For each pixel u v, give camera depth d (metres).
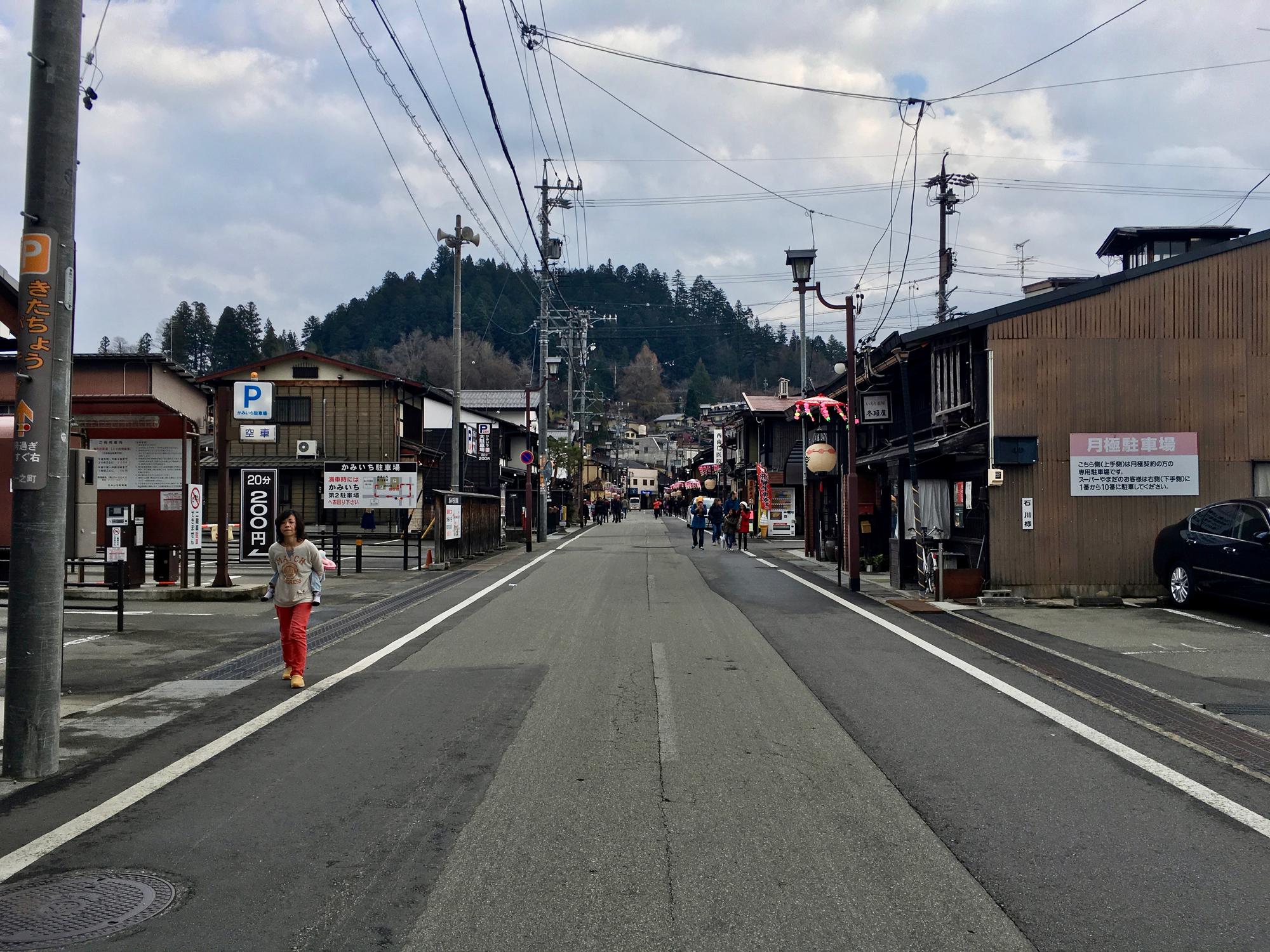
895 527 17.42
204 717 7.49
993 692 8.35
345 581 19.44
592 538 39.88
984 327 15.22
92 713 7.65
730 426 51.12
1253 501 12.77
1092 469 15.02
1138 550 15.02
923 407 19.62
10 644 5.96
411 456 36.94
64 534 6.16
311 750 6.48
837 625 12.63
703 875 4.34
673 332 137.00
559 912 3.96
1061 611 14.05
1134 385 15.12
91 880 4.32
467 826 4.97
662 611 14.04
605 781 5.75
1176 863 4.49
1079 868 4.44
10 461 15.15
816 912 3.96
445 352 83.38
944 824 5.02
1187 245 23.69
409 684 8.72
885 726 7.11
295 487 35.31
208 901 4.09
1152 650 10.60
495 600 15.68
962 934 3.76
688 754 6.34
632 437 138.50
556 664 9.69
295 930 3.81
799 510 39.34
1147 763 6.16
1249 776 5.89
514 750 6.45
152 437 15.77
